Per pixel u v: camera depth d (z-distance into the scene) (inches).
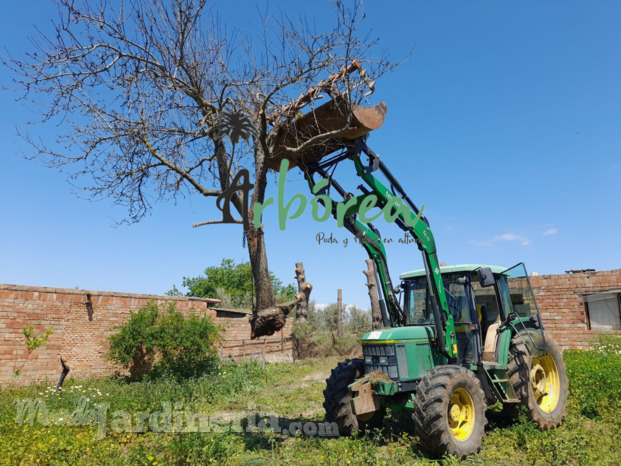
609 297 602.9
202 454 215.3
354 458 204.2
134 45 251.4
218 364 578.6
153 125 259.3
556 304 634.2
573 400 304.2
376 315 909.8
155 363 545.0
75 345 497.0
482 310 291.7
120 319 543.8
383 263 282.8
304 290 964.0
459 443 214.2
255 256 236.2
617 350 522.3
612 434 231.9
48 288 481.7
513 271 282.2
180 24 248.4
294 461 216.4
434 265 253.0
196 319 564.1
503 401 255.1
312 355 841.5
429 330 253.3
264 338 757.9
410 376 234.8
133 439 251.9
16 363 447.2
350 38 227.8
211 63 263.9
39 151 262.7
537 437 225.1
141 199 285.1
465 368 232.1
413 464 203.5
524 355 259.4
